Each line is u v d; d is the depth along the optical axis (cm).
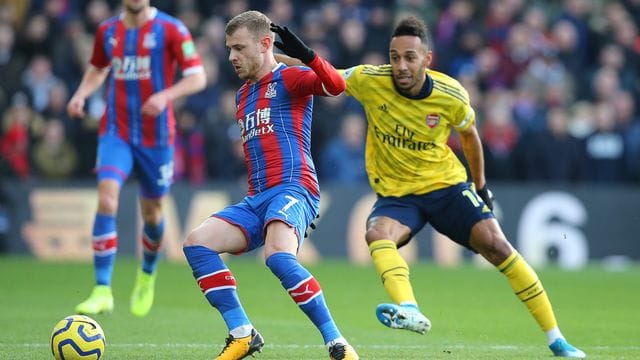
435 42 6888
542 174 6425
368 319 3622
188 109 6072
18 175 5888
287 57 2656
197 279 2277
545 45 6988
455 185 2723
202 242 2273
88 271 5084
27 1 6925
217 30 6456
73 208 5816
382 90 2702
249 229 2305
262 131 2362
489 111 6419
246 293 4378
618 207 6306
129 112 3400
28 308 3628
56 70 6306
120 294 4206
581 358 2631
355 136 6106
